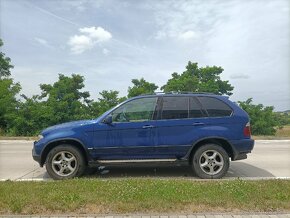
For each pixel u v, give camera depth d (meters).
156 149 7.96
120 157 7.99
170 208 5.29
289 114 31.27
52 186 6.52
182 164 8.05
